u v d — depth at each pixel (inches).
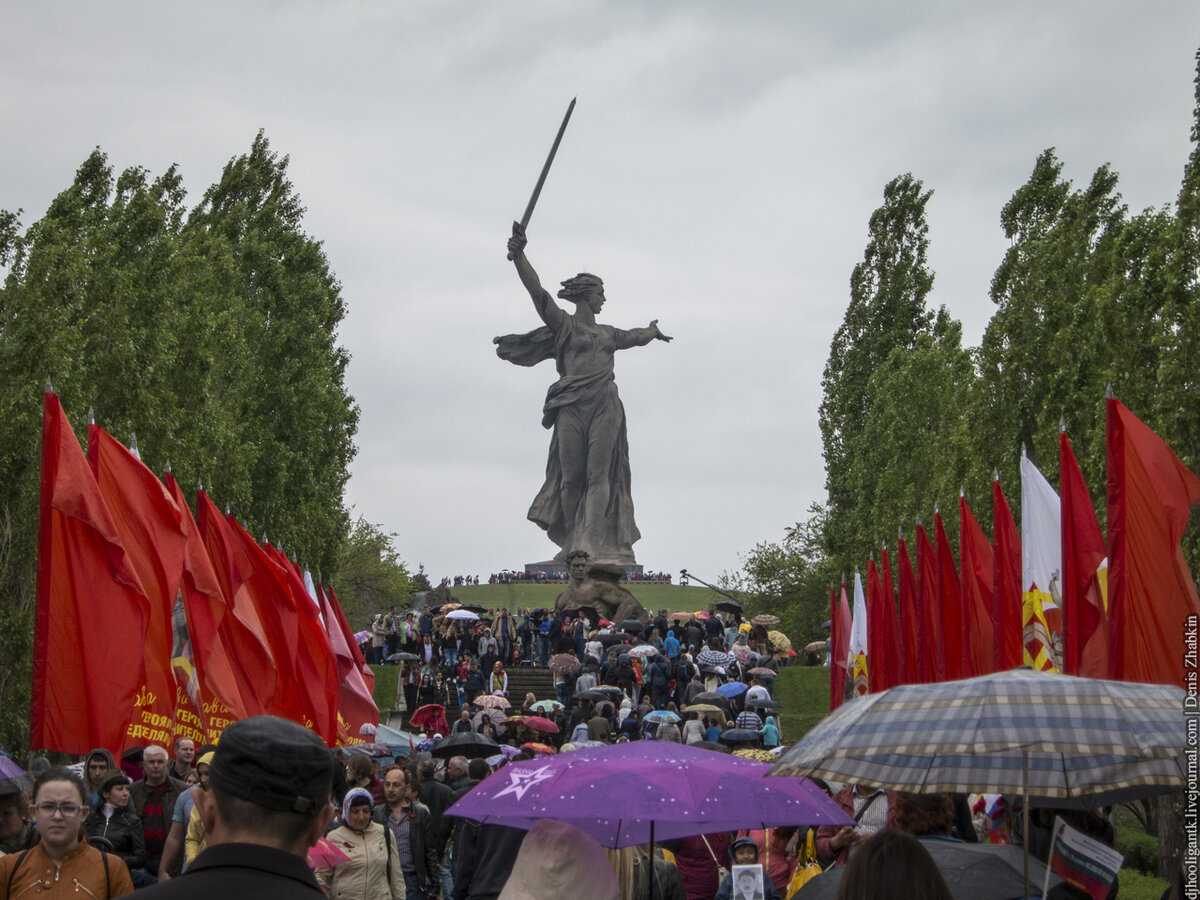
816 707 2815.0
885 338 3208.7
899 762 474.3
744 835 751.7
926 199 3260.3
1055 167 2294.5
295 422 2783.0
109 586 904.9
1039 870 488.7
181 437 2105.1
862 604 1787.6
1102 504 1768.0
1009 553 1264.8
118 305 1999.3
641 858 581.3
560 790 510.9
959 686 423.2
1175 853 1211.9
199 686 1090.1
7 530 1724.9
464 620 3061.0
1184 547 1378.0
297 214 3065.9
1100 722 402.9
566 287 4485.7
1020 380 2134.6
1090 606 1039.6
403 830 891.4
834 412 3272.6
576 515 4397.1
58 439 906.1
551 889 461.4
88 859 527.8
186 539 1093.1
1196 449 1492.4
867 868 342.0
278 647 1229.1
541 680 2810.0
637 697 2474.2
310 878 266.8
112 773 765.9
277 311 2861.7
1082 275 2132.1
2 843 614.2
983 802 860.6
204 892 255.4
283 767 267.7
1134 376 1807.3
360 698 1519.4
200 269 2313.0
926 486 2662.4
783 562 4694.9
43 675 888.9
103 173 2237.9
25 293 1829.5
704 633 3088.1
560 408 4397.1
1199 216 1540.4
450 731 2068.2
